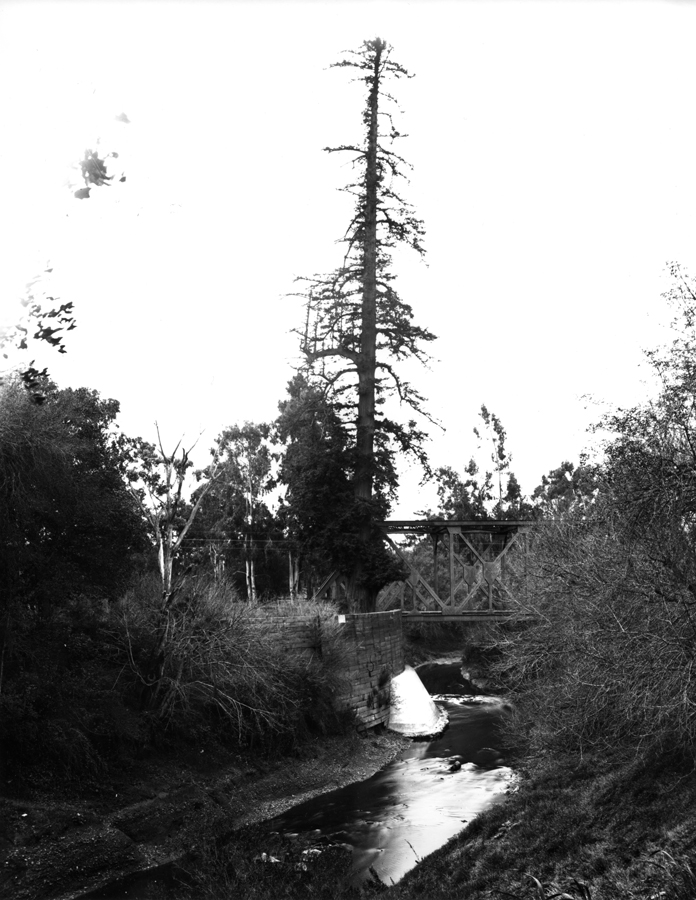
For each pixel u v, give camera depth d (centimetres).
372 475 4103
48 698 2156
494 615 4044
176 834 2044
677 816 1373
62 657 2352
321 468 4012
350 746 3003
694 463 1319
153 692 2503
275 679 2819
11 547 2127
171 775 2316
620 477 1409
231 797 2339
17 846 1797
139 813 2075
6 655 2186
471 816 2147
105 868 1842
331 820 2198
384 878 1683
